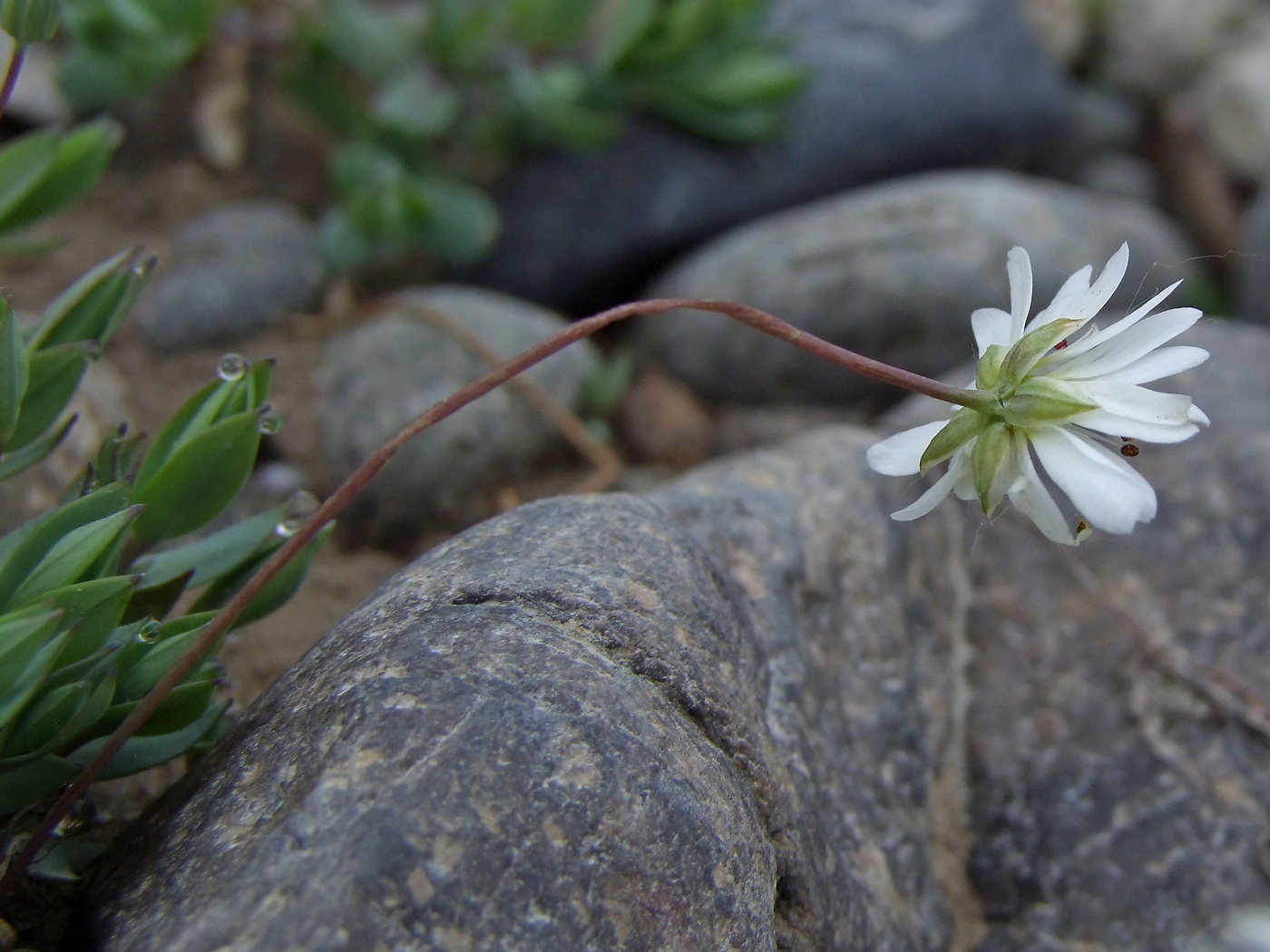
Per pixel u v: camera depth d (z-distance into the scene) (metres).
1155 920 0.09
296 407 0.14
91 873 0.07
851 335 0.16
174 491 0.07
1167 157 0.23
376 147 0.17
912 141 0.18
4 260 0.15
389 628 0.07
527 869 0.06
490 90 0.18
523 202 0.17
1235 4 0.24
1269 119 0.22
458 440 0.14
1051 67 0.20
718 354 0.16
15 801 0.06
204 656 0.07
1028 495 0.06
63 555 0.06
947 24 0.19
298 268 0.16
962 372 0.14
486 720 0.06
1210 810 0.10
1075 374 0.06
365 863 0.05
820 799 0.08
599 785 0.06
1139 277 0.18
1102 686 0.11
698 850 0.06
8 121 0.17
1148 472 0.12
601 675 0.07
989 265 0.16
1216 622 0.11
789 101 0.18
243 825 0.06
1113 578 0.11
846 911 0.08
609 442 0.15
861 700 0.10
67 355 0.08
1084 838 0.10
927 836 0.10
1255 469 0.12
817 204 0.18
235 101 0.18
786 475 0.10
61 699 0.06
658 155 0.17
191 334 0.15
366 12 0.17
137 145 0.18
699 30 0.17
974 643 0.11
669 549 0.08
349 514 0.13
